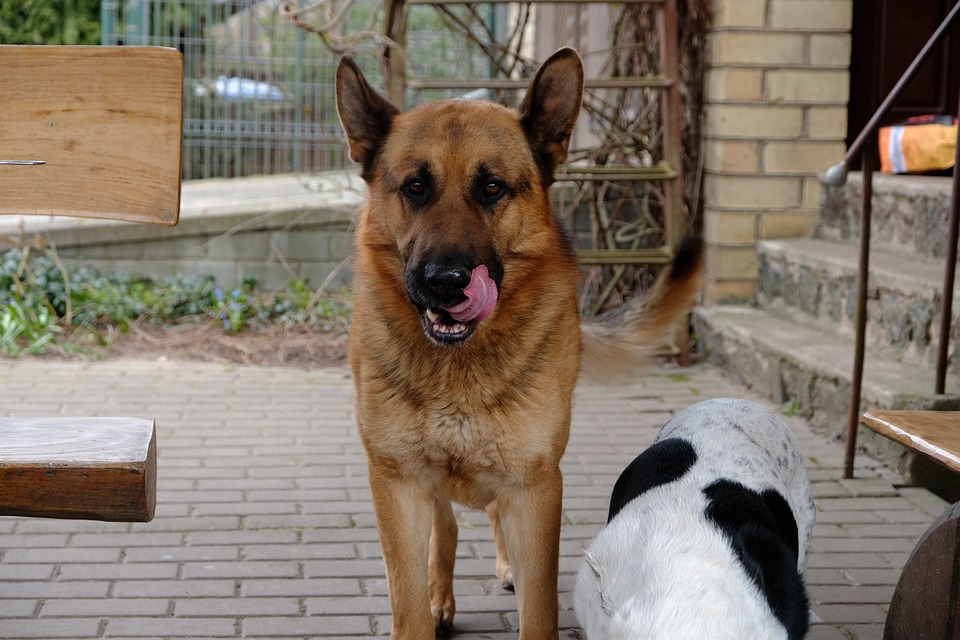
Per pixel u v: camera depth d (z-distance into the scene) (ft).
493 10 34.96
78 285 27.50
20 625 11.50
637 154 26.43
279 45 36.70
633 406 20.95
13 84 9.73
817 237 24.64
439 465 10.75
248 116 37.32
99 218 9.73
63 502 7.94
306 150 37.35
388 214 10.84
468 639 11.63
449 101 11.45
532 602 10.64
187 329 26.61
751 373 22.04
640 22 26.27
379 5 29.09
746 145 24.62
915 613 8.80
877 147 23.76
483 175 10.60
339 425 19.48
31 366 23.21
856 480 16.39
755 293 25.08
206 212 29.40
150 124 9.61
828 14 24.32
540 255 10.89
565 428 10.89
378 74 35.63
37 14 44.37
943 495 16.39
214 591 12.51
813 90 24.53
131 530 14.32
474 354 10.34
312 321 26.86
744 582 8.06
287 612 12.01
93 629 11.46
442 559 11.84
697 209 25.96
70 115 9.71
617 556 8.61
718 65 24.62
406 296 10.57
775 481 10.04
